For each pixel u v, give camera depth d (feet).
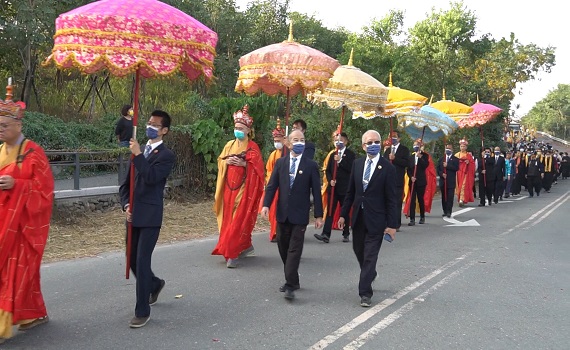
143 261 16.34
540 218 46.62
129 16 15.34
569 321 18.21
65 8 52.03
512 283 23.13
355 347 15.28
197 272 23.43
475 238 34.73
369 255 19.58
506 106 114.21
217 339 15.62
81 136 45.98
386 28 86.89
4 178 14.44
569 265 27.04
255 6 86.69
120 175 36.86
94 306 18.30
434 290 21.67
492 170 58.08
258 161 24.72
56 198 31.40
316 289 21.40
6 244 14.44
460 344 15.78
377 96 31.58
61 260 24.67
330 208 31.99
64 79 61.52
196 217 36.63
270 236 31.19
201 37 16.49
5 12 48.65
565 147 273.54
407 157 35.96
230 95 73.36
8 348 14.49
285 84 27.84
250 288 21.20
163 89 66.39
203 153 43.06
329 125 55.67
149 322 16.89
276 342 15.49
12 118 14.80
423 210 41.60
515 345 15.81
